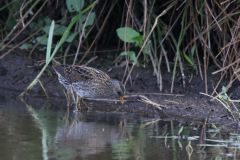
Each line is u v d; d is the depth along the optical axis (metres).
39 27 14.38
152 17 12.61
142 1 12.37
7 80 12.21
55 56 13.41
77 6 12.22
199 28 11.20
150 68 12.38
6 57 12.91
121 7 14.66
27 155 5.66
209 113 9.16
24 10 14.38
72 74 10.41
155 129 7.57
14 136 6.76
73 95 10.48
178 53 10.81
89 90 10.33
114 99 10.72
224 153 5.94
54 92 11.59
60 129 7.38
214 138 6.92
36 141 6.46
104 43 15.23
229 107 9.16
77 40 13.41
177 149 6.14
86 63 12.14
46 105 9.99
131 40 11.29
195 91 11.09
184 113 9.26
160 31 12.54
